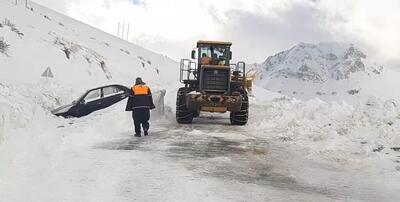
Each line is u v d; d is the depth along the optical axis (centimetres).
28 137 847
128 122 1227
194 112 1527
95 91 1441
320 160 790
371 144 853
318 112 1234
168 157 789
